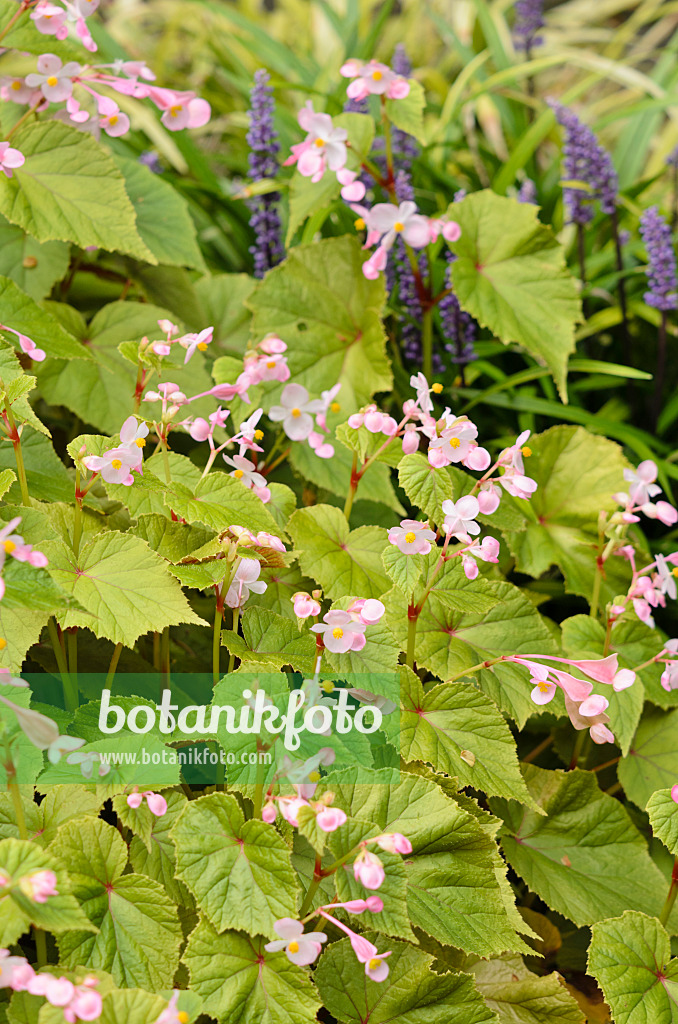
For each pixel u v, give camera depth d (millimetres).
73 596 1035
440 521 1057
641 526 1358
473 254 1262
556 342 1249
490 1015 1034
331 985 1033
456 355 1331
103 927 1008
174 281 1289
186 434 1249
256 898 1009
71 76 1147
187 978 1039
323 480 1222
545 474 1250
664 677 1118
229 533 1054
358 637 1035
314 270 1252
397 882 1017
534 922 1138
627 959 1057
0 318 1138
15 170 1177
